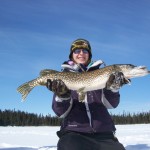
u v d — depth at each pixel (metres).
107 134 1.44
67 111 1.43
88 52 1.60
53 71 1.44
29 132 7.74
